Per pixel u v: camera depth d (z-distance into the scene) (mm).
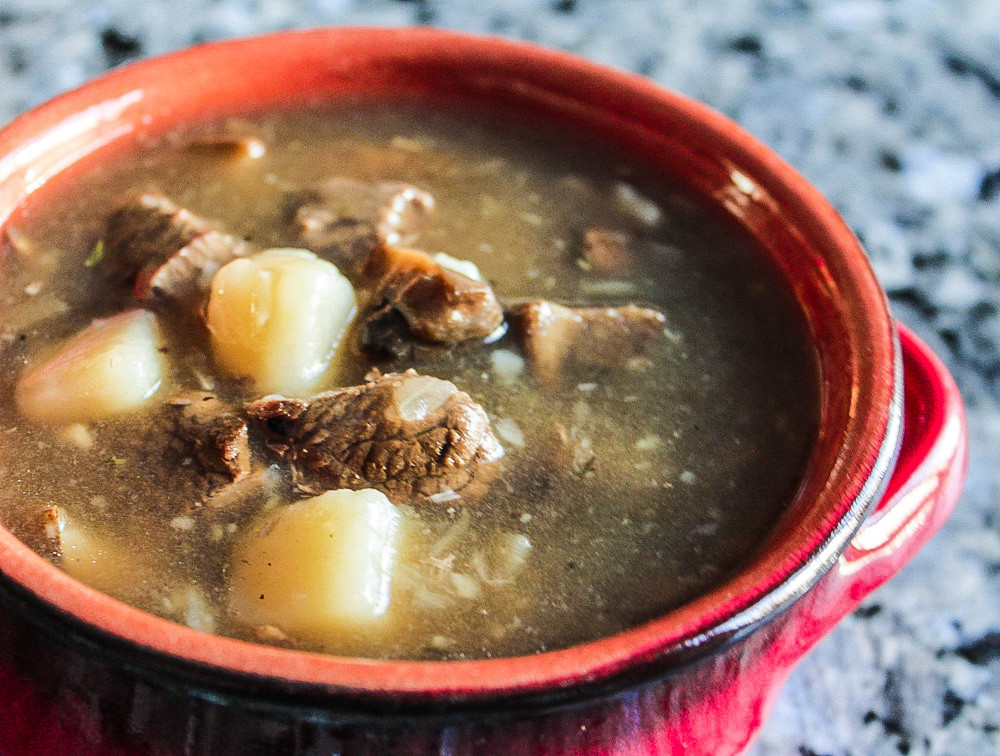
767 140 337
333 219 231
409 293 211
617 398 209
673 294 226
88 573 179
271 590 178
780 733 215
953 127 349
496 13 376
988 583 244
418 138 257
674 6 390
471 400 199
